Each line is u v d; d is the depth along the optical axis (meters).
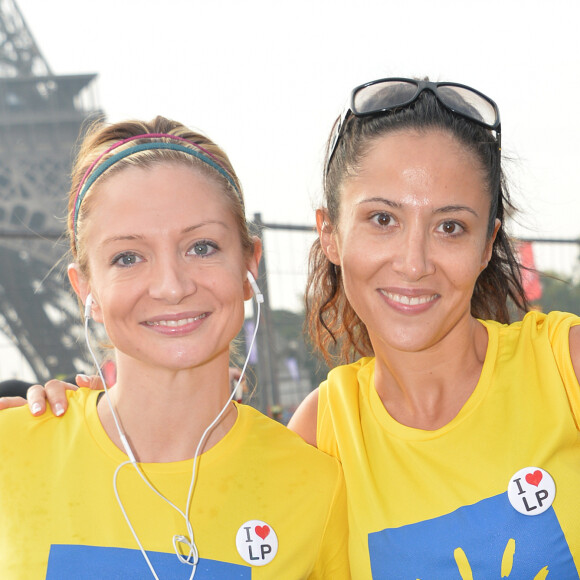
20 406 1.72
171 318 1.51
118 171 1.55
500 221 2.08
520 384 1.80
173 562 1.48
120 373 1.62
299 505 1.63
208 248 1.57
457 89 1.77
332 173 1.91
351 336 2.26
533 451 1.70
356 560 1.71
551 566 1.62
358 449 1.82
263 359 6.43
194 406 1.60
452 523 1.67
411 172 1.69
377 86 1.80
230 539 1.54
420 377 1.84
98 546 1.47
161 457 1.60
